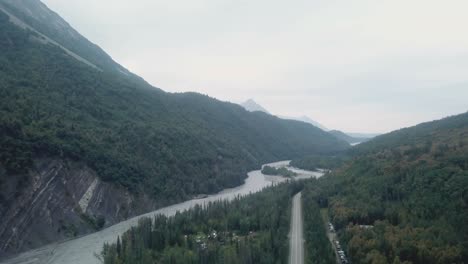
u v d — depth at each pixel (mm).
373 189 173250
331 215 169625
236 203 193125
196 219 167250
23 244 145625
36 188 162250
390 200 160750
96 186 192500
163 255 128125
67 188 177000
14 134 168250
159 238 138625
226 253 125375
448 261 101125
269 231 145375
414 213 135500
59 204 168875
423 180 153625
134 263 118500
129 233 146500
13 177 155125
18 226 148125
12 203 150000
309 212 175875
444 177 146375
